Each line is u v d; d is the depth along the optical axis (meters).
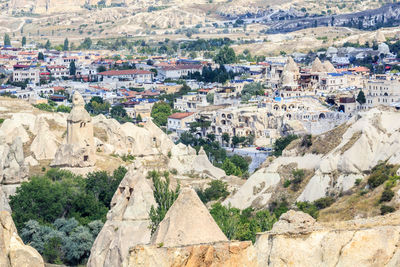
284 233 121.50
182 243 127.00
